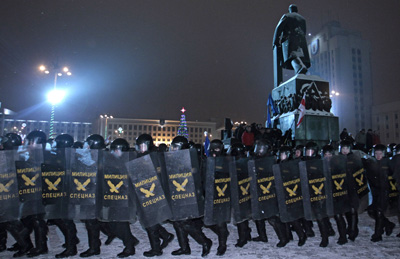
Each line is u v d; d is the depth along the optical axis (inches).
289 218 200.5
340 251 205.6
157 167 189.8
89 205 182.2
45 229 198.5
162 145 298.2
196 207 185.9
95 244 197.9
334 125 502.6
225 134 671.1
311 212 203.9
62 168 188.2
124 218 181.9
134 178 184.4
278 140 470.0
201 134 4485.7
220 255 197.5
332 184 211.9
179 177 187.5
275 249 210.4
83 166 184.5
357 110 3777.1
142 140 198.7
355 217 227.3
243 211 198.4
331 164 214.1
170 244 227.1
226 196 193.0
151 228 195.8
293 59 543.5
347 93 3757.4
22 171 180.9
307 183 205.6
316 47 4116.6
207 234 261.7
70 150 187.5
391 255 197.8
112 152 185.0
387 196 223.5
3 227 190.4
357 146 530.3
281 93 549.6
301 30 550.0
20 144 221.1
